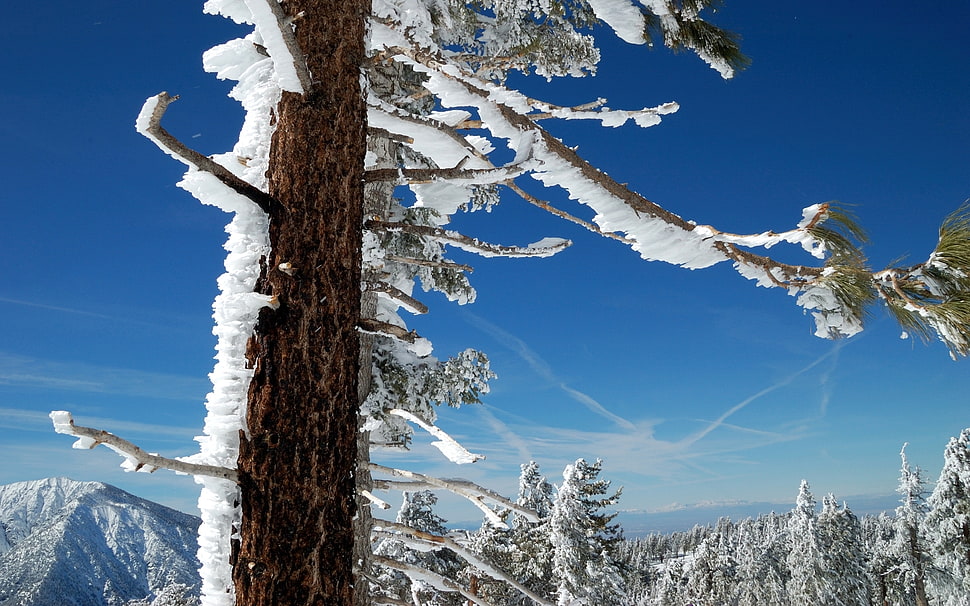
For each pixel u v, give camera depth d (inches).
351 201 88.8
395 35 103.3
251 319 79.4
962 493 1189.7
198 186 79.2
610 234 134.8
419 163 203.0
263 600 70.8
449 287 245.6
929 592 1360.7
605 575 872.3
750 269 136.4
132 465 65.3
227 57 93.8
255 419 75.9
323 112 87.7
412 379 198.8
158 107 66.1
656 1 161.9
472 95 112.7
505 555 784.9
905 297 118.5
